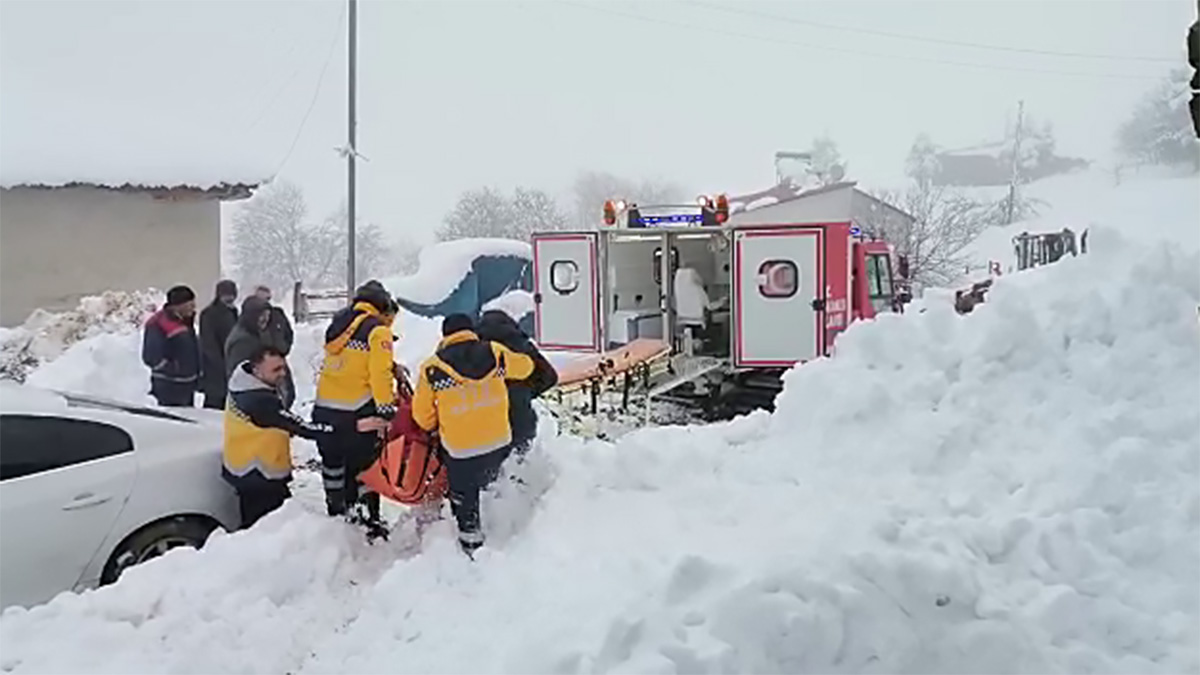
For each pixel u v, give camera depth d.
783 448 5.59
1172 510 4.38
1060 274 6.20
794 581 3.69
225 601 4.51
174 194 17.16
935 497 4.66
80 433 5.04
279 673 4.18
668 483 5.42
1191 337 5.41
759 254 10.95
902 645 3.57
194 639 4.23
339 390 5.50
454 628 4.18
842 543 4.02
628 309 12.34
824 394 5.80
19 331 14.21
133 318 15.15
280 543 4.91
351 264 22.19
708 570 3.83
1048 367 5.46
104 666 4.00
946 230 39.22
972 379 5.50
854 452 5.26
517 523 5.11
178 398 9.06
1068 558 4.10
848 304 11.14
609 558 4.32
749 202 29.97
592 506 5.18
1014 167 67.88
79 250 16.58
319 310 24.59
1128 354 5.36
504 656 3.73
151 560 4.75
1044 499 4.52
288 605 4.66
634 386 10.72
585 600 3.94
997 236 43.00
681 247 12.30
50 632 4.14
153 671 4.01
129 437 5.23
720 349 12.34
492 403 5.06
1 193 15.91
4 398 5.00
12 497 4.66
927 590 3.69
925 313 6.09
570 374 10.29
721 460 5.59
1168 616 3.85
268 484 5.45
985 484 4.77
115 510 4.97
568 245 12.13
